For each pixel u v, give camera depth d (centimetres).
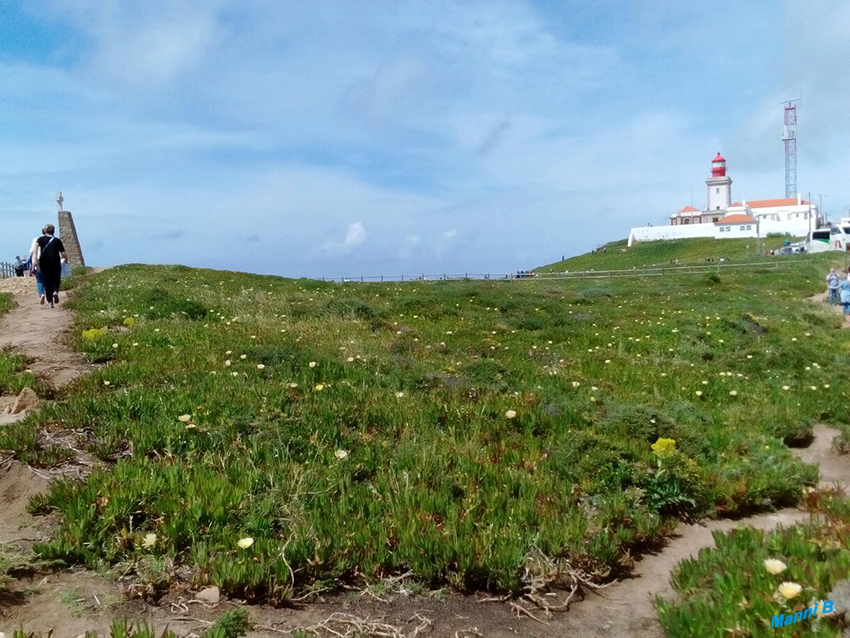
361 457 650
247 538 461
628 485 634
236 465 589
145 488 520
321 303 1903
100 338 1139
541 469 659
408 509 542
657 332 1706
